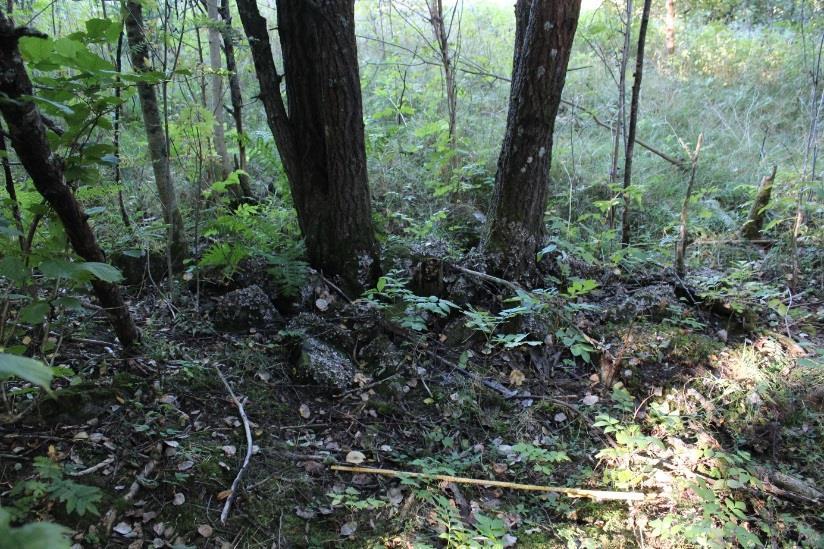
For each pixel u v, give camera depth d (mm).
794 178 4906
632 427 3020
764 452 3141
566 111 7297
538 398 3393
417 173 5750
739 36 9461
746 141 6641
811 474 3010
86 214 2445
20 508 2191
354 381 3277
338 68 3312
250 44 3352
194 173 4211
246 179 4848
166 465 2568
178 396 2918
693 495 2785
